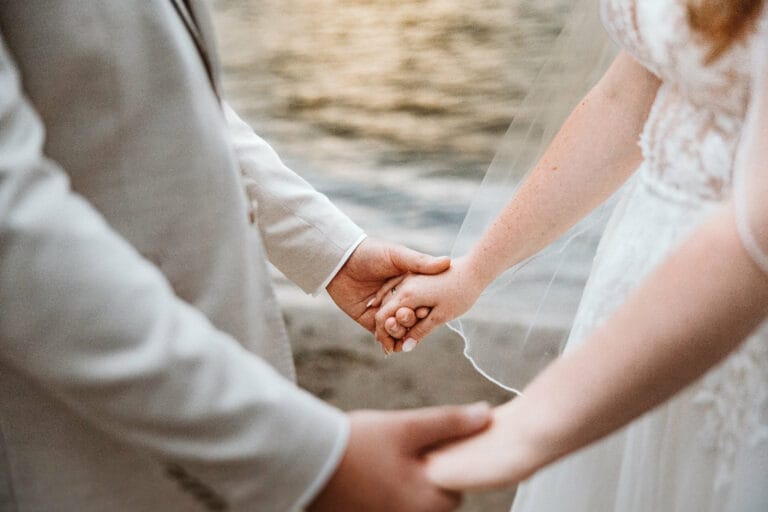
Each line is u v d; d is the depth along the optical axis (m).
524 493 1.39
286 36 4.87
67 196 0.66
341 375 2.60
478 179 3.62
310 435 0.69
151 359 0.64
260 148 1.39
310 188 1.43
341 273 1.47
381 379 2.57
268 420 0.67
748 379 1.01
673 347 0.78
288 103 4.37
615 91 1.25
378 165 3.79
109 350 0.64
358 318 1.52
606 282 1.17
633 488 1.13
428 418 0.77
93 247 0.65
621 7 1.02
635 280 1.13
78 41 0.75
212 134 0.85
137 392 0.65
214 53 0.86
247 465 0.67
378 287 1.50
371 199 3.53
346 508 0.71
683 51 0.96
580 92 1.49
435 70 4.41
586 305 1.24
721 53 0.92
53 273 0.63
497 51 4.45
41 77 0.75
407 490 0.73
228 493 0.69
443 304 1.45
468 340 1.60
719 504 1.05
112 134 0.79
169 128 0.81
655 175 1.10
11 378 0.77
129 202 0.81
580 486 1.21
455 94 4.21
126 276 0.65
